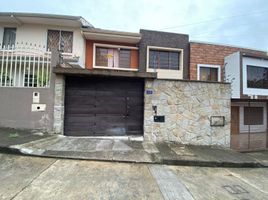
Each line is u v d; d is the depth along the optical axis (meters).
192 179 4.22
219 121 7.43
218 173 4.77
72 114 6.97
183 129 7.16
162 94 7.10
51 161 4.62
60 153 5.00
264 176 4.81
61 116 6.68
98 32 11.78
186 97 7.24
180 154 5.68
